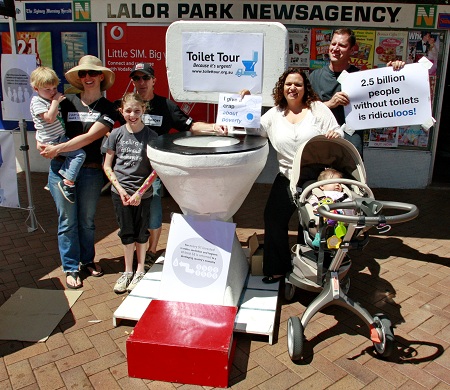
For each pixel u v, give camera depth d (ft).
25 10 22.75
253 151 9.87
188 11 21.50
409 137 22.11
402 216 8.04
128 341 8.87
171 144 10.39
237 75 11.80
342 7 20.61
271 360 9.62
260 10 21.06
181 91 12.30
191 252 10.93
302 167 11.59
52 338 10.40
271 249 11.68
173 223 11.10
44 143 11.92
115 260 14.56
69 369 9.34
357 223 8.15
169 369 8.89
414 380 8.98
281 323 11.01
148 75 12.48
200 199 10.37
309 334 10.55
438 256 14.93
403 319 11.18
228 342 8.86
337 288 9.62
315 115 11.26
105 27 22.36
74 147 11.73
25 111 16.07
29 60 15.52
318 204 10.02
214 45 11.68
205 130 12.97
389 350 9.24
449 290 12.65
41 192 22.00
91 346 10.11
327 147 11.19
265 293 11.45
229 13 21.26
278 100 11.51
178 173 9.77
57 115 11.99
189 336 9.05
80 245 13.30
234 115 11.28
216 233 10.88
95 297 12.22
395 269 13.94
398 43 20.88
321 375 9.14
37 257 14.76
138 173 11.85
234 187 10.19
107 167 11.93
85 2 22.13
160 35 22.03
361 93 12.44
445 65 20.93
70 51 22.98
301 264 10.82
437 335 10.52
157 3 21.61
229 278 10.85
